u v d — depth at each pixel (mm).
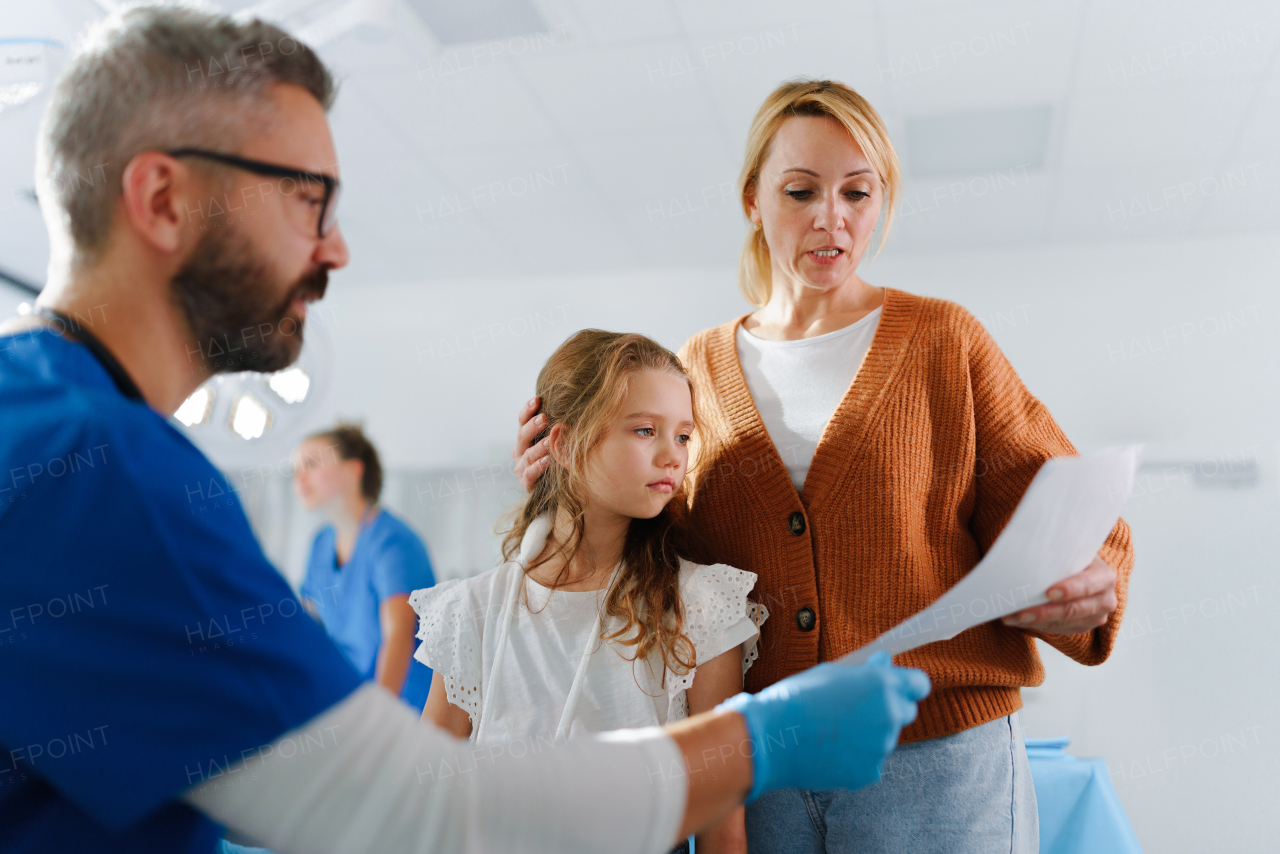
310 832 452
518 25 2508
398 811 444
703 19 2486
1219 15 2395
